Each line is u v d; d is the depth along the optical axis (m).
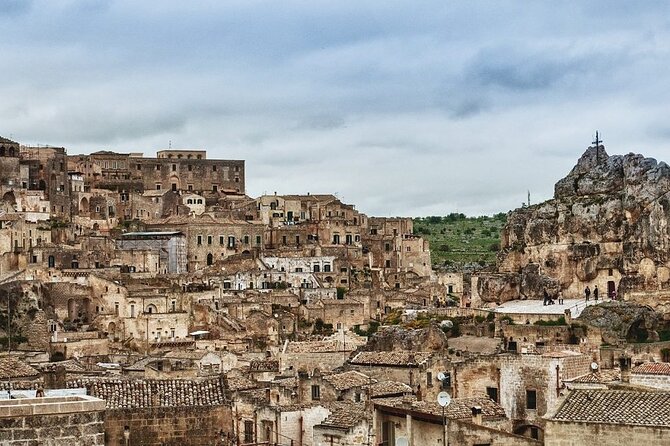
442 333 190.50
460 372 127.31
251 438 114.12
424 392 127.62
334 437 100.19
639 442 78.44
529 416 121.31
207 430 87.75
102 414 45.56
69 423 44.88
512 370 123.38
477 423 98.44
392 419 93.19
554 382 120.12
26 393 57.91
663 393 83.44
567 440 81.38
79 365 170.50
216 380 94.31
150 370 156.00
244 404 115.69
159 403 88.56
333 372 136.62
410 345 187.75
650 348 173.38
